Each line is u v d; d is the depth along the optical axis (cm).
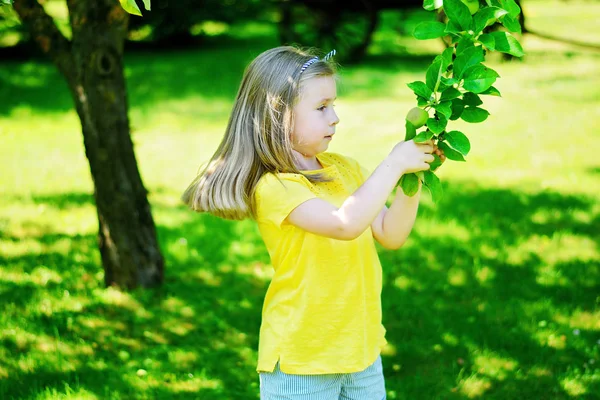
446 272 408
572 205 520
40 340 321
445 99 146
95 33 341
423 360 310
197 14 1350
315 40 1166
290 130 174
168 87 1021
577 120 782
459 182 586
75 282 387
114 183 367
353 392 188
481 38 147
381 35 1491
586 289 378
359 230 159
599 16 1730
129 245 376
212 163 184
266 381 183
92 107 352
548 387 285
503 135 733
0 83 1035
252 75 178
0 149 714
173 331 339
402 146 157
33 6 338
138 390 283
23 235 468
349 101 927
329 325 177
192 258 432
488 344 321
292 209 168
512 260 423
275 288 183
